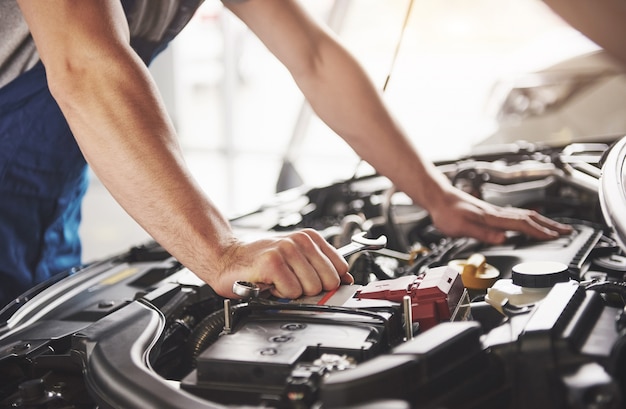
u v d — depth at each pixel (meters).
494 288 0.88
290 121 5.85
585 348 0.65
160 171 0.90
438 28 5.52
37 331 0.96
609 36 1.03
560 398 0.62
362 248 0.97
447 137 4.57
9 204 1.29
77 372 0.83
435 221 1.37
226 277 0.87
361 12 5.08
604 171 0.99
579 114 2.97
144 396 0.66
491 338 0.71
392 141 1.39
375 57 5.48
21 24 1.19
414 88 5.34
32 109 1.23
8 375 0.83
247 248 0.88
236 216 1.55
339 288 0.88
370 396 0.56
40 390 0.75
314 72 1.40
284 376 0.65
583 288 0.78
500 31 5.44
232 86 5.48
